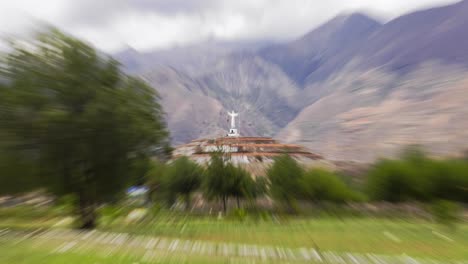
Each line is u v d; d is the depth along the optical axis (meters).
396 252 12.48
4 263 10.07
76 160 20.00
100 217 27.16
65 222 26.31
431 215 27.34
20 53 19.03
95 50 21.67
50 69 19.41
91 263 9.92
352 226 21.80
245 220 26.22
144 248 12.35
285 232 18.22
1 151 17.97
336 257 11.37
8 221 27.23
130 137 21.84
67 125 18.50
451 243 14.61
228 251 11.95
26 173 19.02
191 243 13.54
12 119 18.19
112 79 22.31
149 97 24.98
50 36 19.83
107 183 22.52
